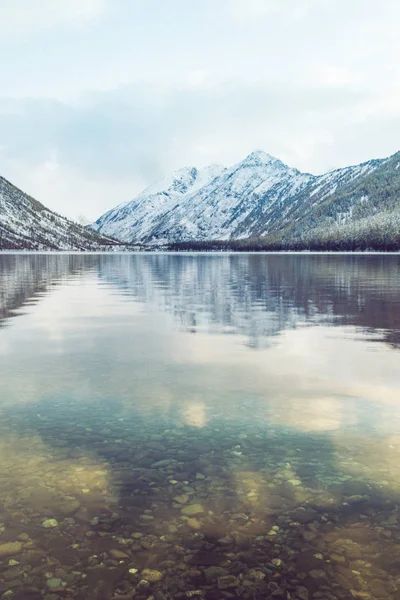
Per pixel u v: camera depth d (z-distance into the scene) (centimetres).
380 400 963
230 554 486
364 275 5378
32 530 522
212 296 3103
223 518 545
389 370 1203
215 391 1030
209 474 645
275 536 513
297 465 671
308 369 1220
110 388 1052
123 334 1748
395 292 3269
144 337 1688
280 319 2100
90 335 1725
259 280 4653
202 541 505
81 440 759
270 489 606
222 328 1870
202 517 546
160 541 505
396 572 461
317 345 1536
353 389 1041
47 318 2155
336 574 459
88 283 4388
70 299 2972
